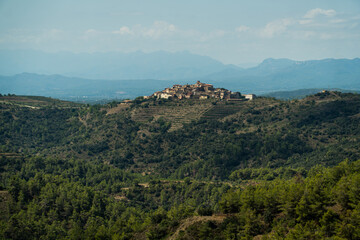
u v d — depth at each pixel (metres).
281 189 198.75
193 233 194.00
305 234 150.88
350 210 165.50
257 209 194.50
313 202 170.38
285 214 179.50
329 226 158.38
